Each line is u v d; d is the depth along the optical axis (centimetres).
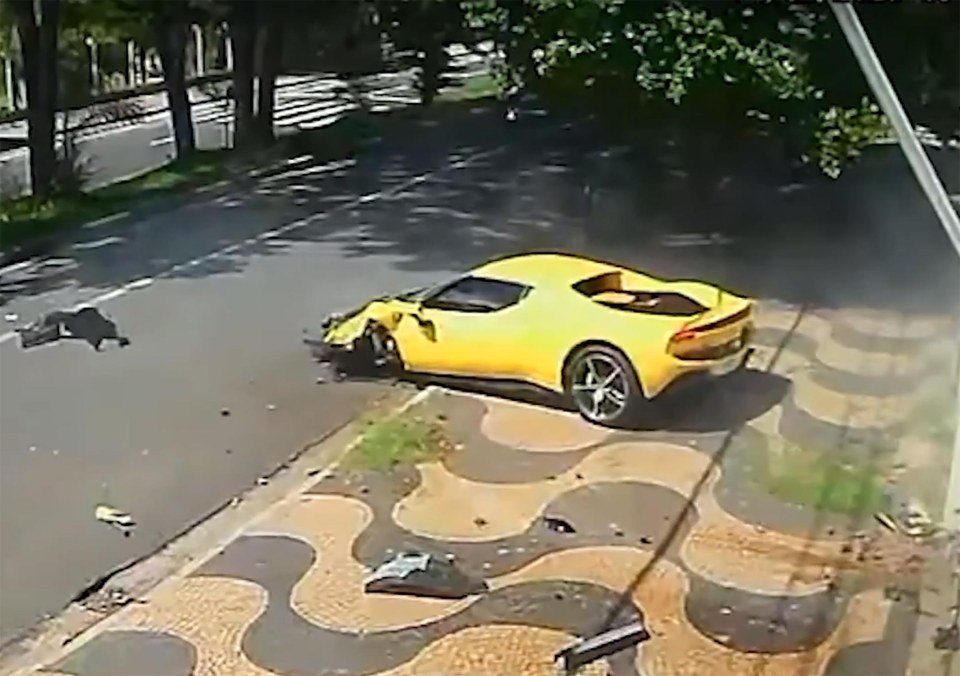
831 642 1187
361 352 1695
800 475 1438
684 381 1548
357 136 3688
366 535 1334
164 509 1384
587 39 2155
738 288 2052
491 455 1485
